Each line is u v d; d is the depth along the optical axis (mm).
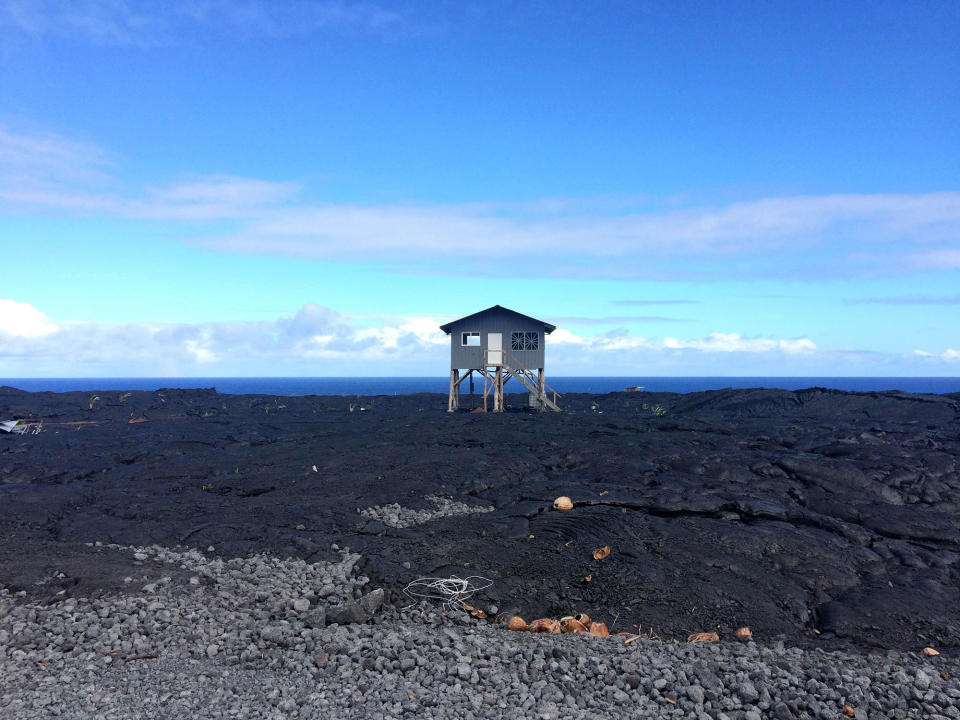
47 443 31188
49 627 10977
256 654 10234
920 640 11164
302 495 20094
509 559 14336
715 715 8281
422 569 13828
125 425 38938
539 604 12758
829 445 23578
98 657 10102
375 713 8258
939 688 8945
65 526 17344
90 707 8484
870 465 20141
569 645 10438
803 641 11188
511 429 31125
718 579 13383
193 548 15375
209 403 50438
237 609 12133
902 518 16562
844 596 12922
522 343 44031
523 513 17328
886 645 10992
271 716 8195
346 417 41844
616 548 14805
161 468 24438
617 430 30094
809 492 18516
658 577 13430
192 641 10766
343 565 13977
